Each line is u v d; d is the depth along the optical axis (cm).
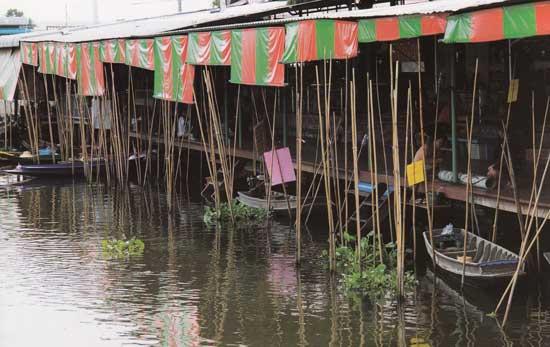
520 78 1490
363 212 1564
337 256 1495
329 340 1100
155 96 2148
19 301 1312
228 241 1714
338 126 1720
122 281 1421
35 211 2147
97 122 2925
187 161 2492
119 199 2320
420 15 1261
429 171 1473
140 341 1123
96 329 1174
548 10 1000
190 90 1944
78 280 1431
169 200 2069
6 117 3350
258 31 1562
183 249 1656
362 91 2003
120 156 2512
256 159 2012
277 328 1154
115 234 1831
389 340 1091
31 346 1116
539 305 1193
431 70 1867
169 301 1298
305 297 1292
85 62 2598
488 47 1642
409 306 1221
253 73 1595
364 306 1236
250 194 1991
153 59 2145
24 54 3127
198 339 1123
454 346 1058
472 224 1384
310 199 1855
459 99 1636
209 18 2469
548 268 1316
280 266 1489
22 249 1683
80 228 1906
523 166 1421
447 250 1349
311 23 1377
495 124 1516
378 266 1355
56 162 2848
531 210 1194
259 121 2070
